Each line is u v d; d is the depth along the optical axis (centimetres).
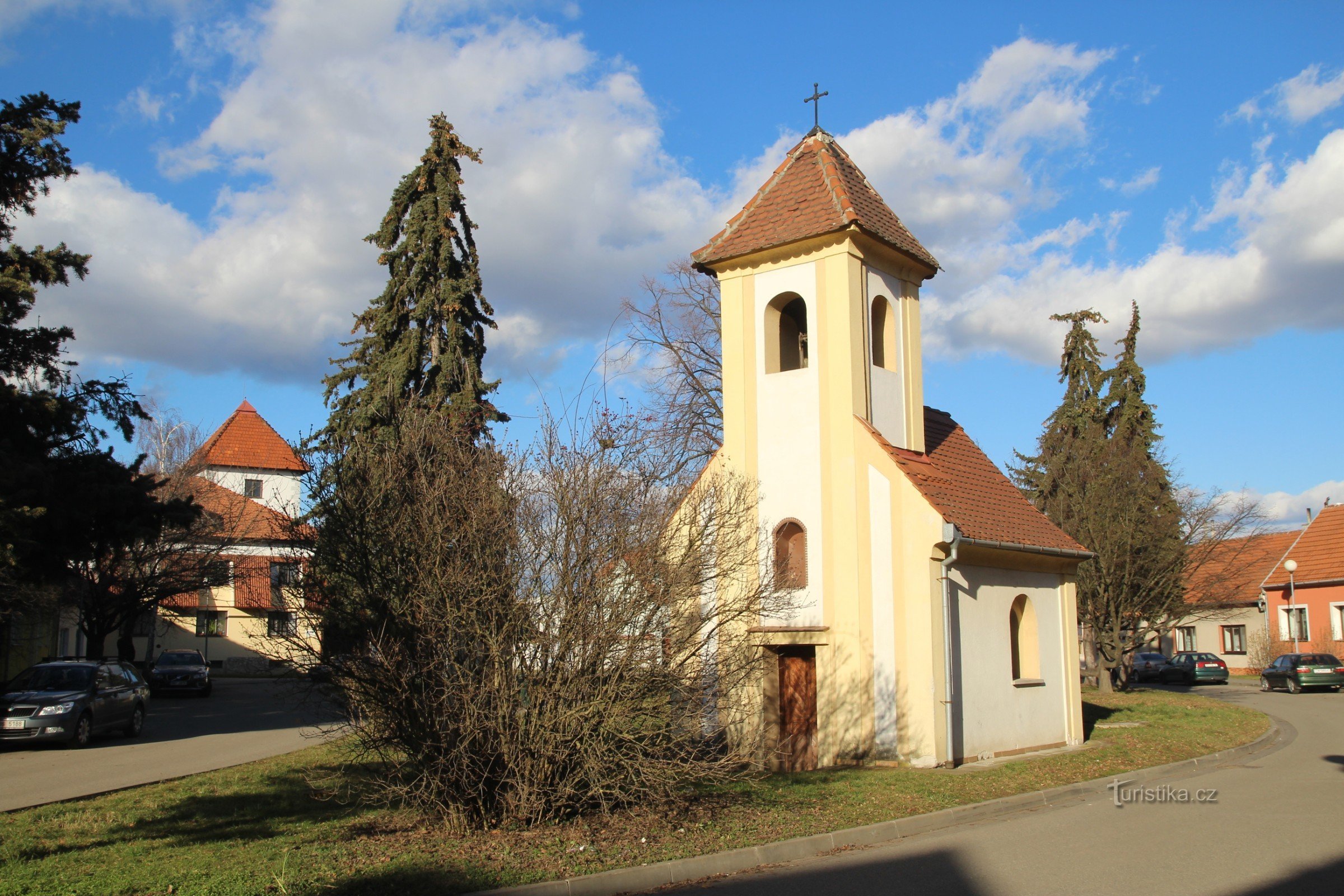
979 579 1627
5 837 964
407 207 2598
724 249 1762
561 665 930
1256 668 4834
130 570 3484
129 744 1978
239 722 2439
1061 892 816
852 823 1058
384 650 904
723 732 1120
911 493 1530
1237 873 873
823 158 1791
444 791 942
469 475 973
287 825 1003
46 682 1970
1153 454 3662
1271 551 5041
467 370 2464
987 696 1603
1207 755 1689
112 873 799
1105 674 2966
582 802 983
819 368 1653
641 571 951
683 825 991
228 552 3875
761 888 833
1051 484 3338
